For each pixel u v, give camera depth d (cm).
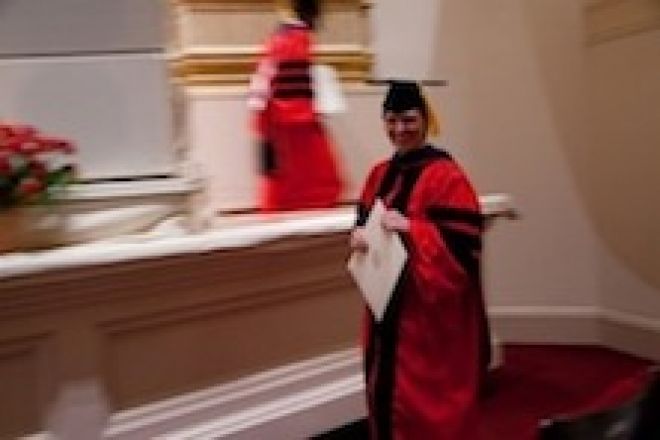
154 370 230
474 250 192
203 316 241
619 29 349
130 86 240
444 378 195
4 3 224
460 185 195
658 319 349
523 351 375
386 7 363
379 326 198
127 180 240
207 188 268
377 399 201
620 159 358
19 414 202
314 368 274
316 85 317
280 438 257
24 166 208
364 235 204
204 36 321
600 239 374
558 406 295
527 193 387
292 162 314
